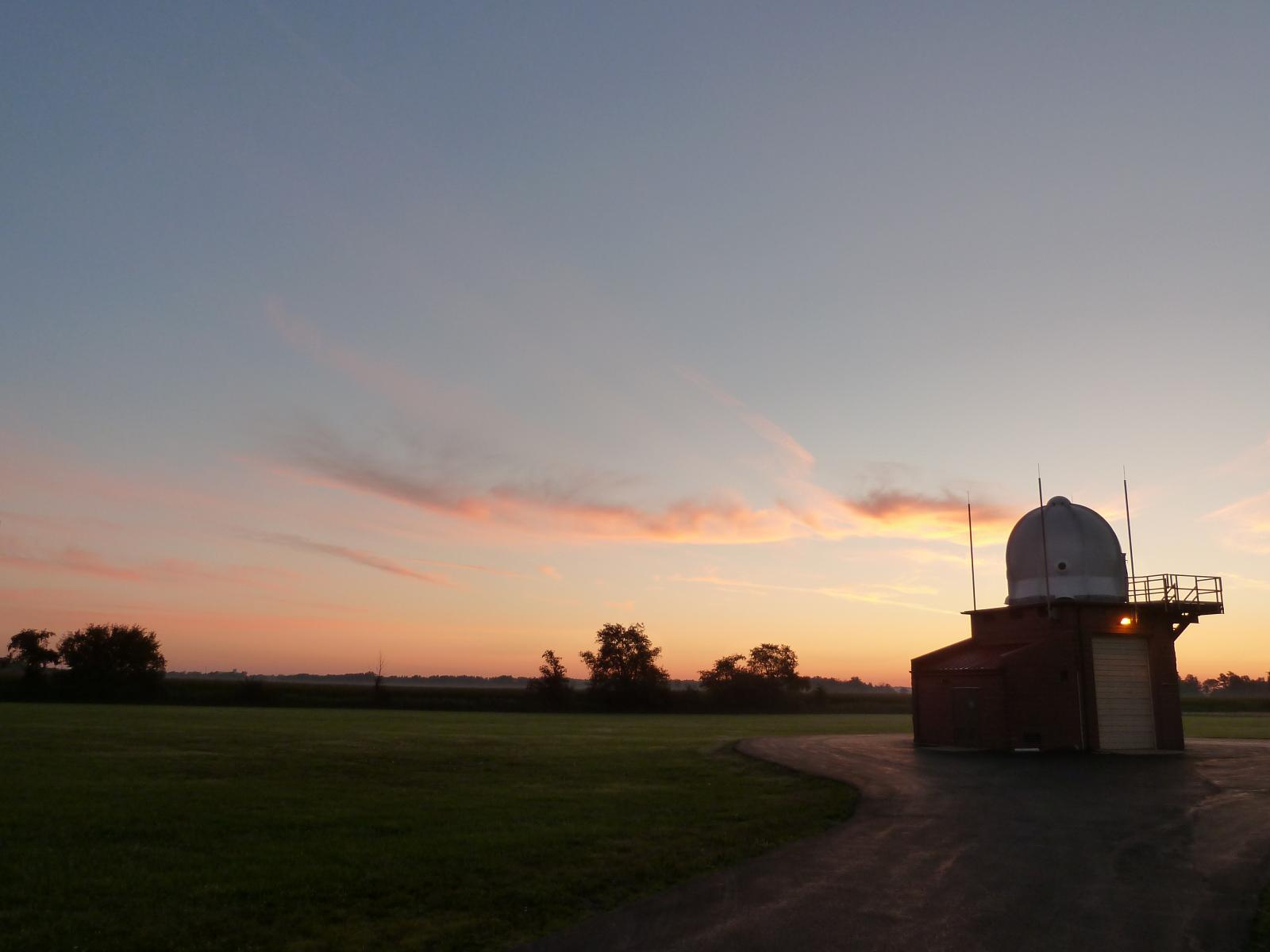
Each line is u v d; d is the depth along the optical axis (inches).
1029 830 764.6
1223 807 884.0
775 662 5216.5
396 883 595.8
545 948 463.5
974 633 1740.9
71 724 2217.0
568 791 1050.7
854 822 808.3
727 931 486.6
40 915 526.6
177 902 554.3
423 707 4421.8
